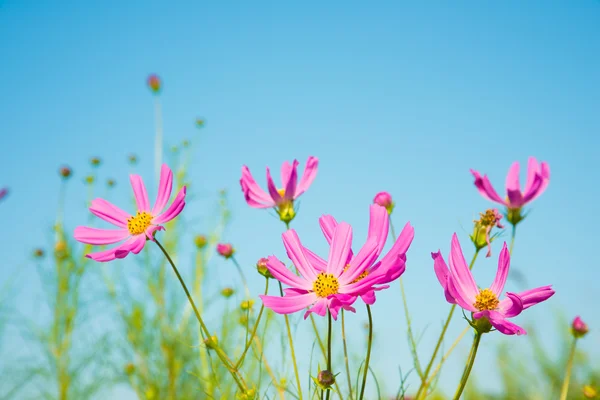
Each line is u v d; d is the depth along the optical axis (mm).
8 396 860
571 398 708
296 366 558
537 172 603
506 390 743
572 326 615
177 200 568
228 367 565
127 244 581
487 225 582
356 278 515
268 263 532
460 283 509
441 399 596
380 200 610
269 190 601
